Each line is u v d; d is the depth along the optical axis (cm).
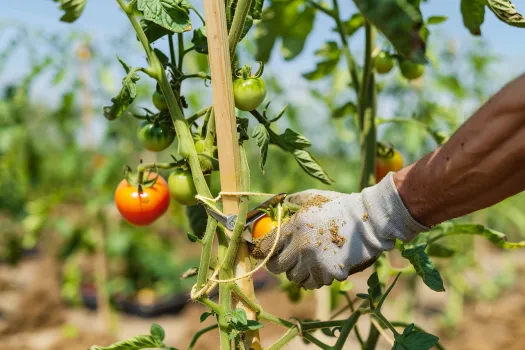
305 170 146
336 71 321
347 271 132
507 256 802
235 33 121
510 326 546
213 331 501
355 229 129
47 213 549
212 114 128
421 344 117
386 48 181
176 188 138
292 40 221
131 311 619
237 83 126
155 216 154
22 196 600
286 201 141
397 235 125
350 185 546
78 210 640
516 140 100
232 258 123
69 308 626
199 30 137
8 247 719
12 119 503
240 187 124
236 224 121
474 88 486
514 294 689
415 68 180
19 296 642
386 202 125
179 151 126
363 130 182
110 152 540
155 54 128
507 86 101
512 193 109
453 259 551
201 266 124
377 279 130
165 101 137
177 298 627
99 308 583
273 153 550
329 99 280
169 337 548
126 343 142
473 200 112
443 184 112
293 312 576
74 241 552
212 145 130
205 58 255
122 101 130
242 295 125
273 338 531
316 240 130
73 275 590
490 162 104
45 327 582
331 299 282
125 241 553
